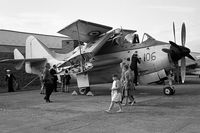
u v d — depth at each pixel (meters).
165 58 14.28
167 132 6.47
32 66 21.12
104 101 12.71
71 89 20.44
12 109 10.64
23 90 20.91
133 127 7.09
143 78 15.34
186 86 20.94
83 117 8.66
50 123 7.83
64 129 7.03
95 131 6.74
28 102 12.88
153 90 17.80
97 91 17.94
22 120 8.36
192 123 7.38
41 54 20.89
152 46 14.92
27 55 22.20
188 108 10.02
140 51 15.17
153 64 14.70
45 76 12.66
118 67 15.84
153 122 7.64
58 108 10.73
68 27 14.39
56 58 19.81
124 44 15.98
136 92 16.48
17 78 24.44
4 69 23.83
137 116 8.62
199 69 33.62
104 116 8.76
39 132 6.79
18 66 19.72
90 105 11.41
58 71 18.38
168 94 14.60
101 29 14.91
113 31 15.31
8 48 29.39
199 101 11.89
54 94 16.56
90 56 15.98
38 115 9.20
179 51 14.00
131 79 11.11
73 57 16.70
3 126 7.55
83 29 14.74
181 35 14.92
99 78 16.55
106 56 16.42
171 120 7.86
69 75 17.50
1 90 20.94
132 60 14.70
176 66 14.84
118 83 9.41
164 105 10.84
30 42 21.95
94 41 16.00
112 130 6.80
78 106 11.17
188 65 27.67
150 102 11.83
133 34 16.17
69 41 29.27
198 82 25.92
